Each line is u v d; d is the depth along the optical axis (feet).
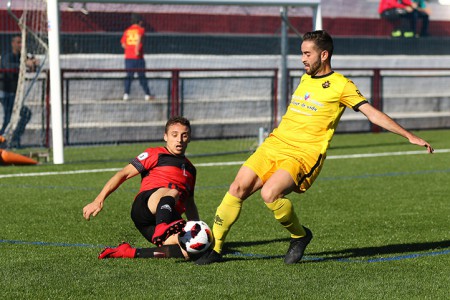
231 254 55.57
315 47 51.42
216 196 82.79
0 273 49.19
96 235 62.54
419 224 67.72
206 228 51.67
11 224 66.90
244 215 71.56
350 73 177.88
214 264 51.93
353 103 50.65
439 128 162.81
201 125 138.41
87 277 48.16
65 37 137.69
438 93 173.47
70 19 137.59
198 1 111.75
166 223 51.19
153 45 150.20
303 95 52.01
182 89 139.03
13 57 124.88
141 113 135.74
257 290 45.34
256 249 57.47
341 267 51.44
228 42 155.02
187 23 152.35
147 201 54.03
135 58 139.03
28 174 98.07
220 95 142.82
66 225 66.54
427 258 54.44
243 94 144.36
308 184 51.08
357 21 180.75
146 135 135.33
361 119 153.89
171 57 151.53
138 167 54.65
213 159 114.62
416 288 46.14
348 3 180.75
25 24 120.98
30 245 58.49
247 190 51.31
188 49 152.66
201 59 153.58
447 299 44.06
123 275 48.67
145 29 149.48
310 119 51.31
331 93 51.08
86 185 89.81
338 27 179.11
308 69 52.01
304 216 71.61
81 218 69.82
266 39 157.69
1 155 103.71
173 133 55.52
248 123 142.61
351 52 179.11
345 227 66.44
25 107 121.60
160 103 137.28
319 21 120.37
